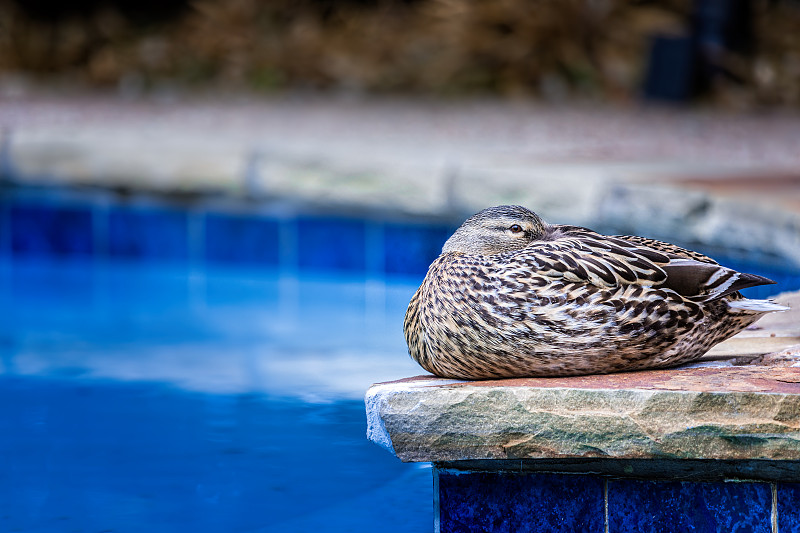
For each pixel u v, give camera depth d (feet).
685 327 13.21
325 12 75.56
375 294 32.30
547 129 44.47
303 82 67.77
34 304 31.71
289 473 16.26
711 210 25.54
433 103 59.52
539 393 12.25
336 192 32.42
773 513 12.43
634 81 60.49
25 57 73.82
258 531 13.93
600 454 12.20
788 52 61.36
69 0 79.56
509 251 13.76
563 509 12.86
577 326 12.85
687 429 12.01
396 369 22.70
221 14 73.51
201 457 16.99
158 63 71.51
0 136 38.14
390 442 12.67
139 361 23.99
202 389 21.36
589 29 62.49
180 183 35.29
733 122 48.62
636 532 12.76
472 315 13.12
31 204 38.70
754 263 24.56
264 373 22.62
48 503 14.98
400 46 68.33
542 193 28.32
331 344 25.49
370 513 14.67
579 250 13.21
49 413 19.71
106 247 37.63
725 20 57.31
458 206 29.96
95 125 44.34
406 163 31.07
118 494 15.39
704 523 12.62
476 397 12.35
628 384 12.50
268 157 33.68
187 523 14.23
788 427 11.86
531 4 63.57
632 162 32.04
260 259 34.91
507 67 63.41
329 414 19.40
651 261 13.33
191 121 47.42
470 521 13.02
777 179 28.43
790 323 17.52
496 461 12.85
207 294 33.06
